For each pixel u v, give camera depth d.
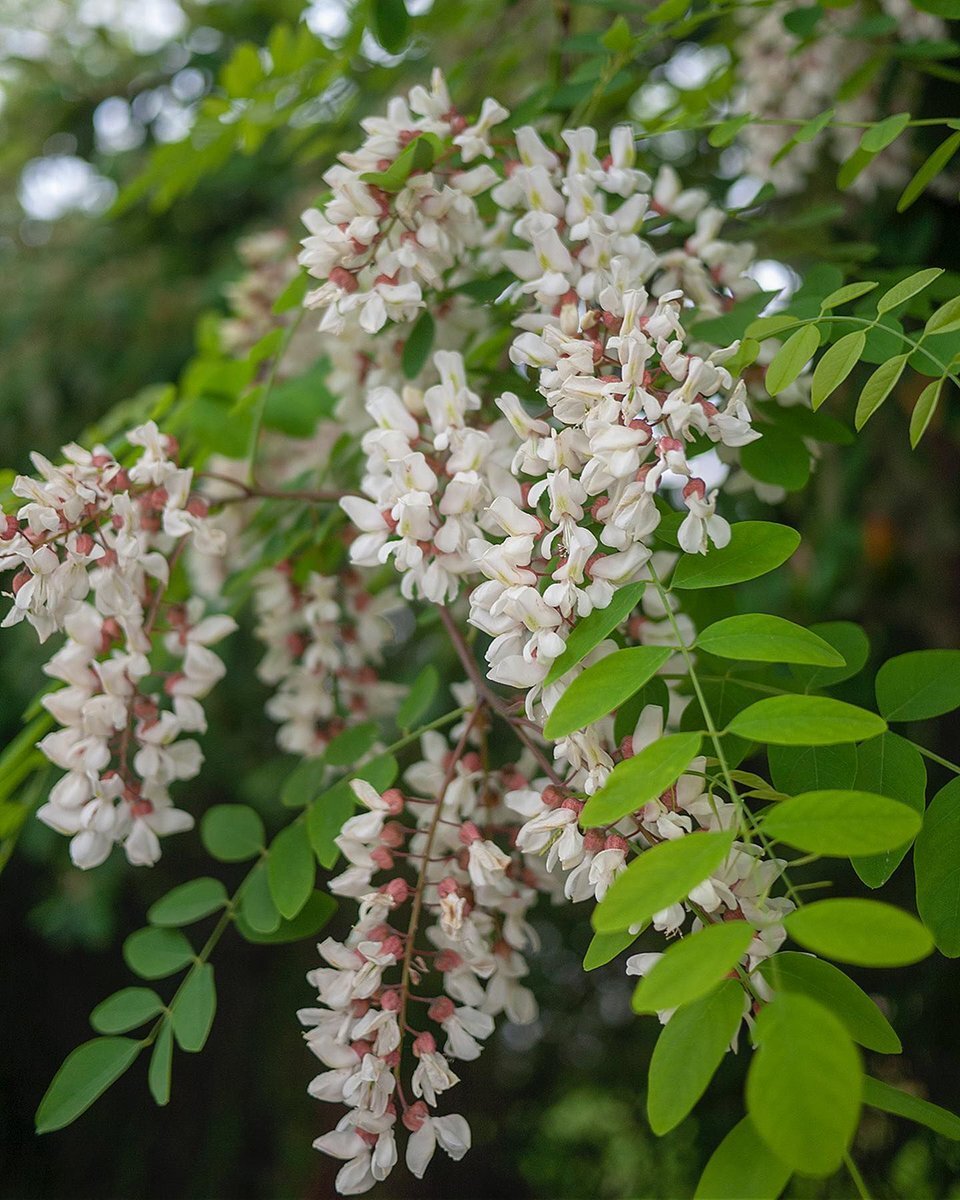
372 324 0.48
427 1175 1.53
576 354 0.42
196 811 1.32
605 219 0.49
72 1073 0.50
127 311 1.26
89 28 1.36
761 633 0.39
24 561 0.47
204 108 0.68
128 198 0.73
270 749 1.25
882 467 1.00
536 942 0.50
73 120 1.35
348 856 0.47
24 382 1.24
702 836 0.34
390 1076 0.43
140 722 0.52
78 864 0.50
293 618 0.63
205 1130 1.42
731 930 0.32
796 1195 0.85
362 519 0.47
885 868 0.41
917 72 0.70
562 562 0.42
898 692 0.44
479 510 0.46
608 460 0.40
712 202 0.82
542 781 0.48
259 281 0.83
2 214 1.41
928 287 0.54
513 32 0.71
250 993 1.45
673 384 0.44
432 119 0.50
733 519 0.77
